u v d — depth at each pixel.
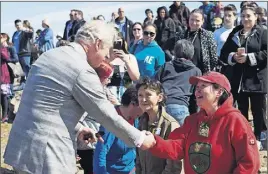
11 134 3.42
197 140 3.52
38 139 3.28
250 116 8.59
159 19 12.62
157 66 7.32
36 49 14.84
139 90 4.14
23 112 3.38
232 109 3.45
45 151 3.27
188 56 5.96
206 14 12.48
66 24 14.08
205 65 7.04
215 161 3.42
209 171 3.45
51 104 3.30
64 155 3.30
